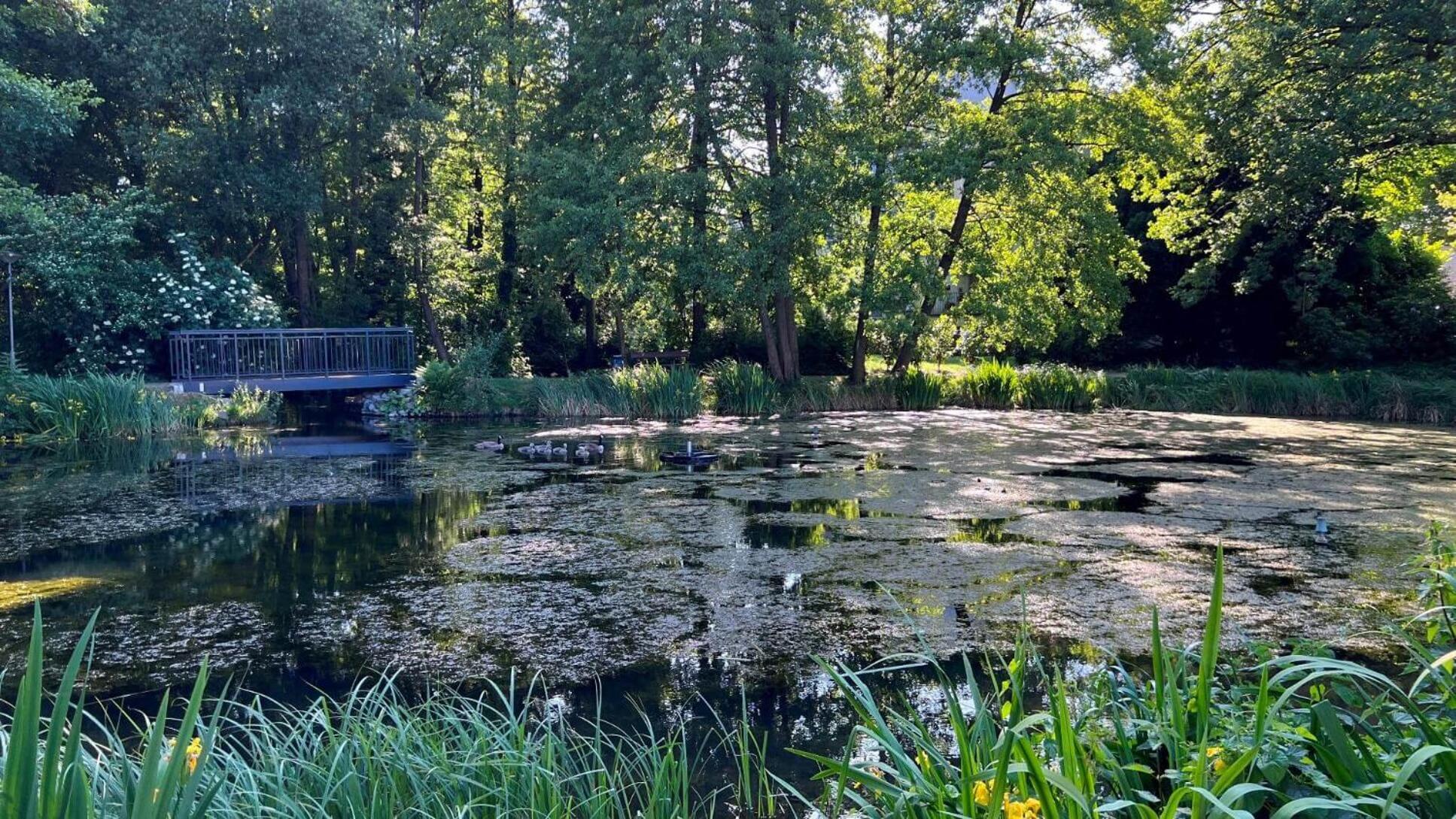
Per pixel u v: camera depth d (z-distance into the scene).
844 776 2.53
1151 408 19.23
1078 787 2.10
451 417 17.92
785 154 18.27
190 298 18.08
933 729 4.11
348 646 5.23
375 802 2.70
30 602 6.11
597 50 18.88
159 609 5.92
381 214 21.44
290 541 7.72
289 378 18.41
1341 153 17.58
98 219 17.42
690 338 25.44
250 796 2.66
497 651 5.16
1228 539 7.51
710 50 17.39
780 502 9.22
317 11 18.81
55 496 9.80
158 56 18.19
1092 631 5.31
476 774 3.02
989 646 5.11
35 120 16.44
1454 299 22.88
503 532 8.02
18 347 17.80
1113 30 18.69
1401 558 6.87
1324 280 21.39
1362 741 2.41
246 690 4.62
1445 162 19.08
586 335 25.42
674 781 3.32
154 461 12.38
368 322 22.88
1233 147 19.72
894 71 19.53
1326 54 17.27
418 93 21.55
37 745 1.61
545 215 19.72
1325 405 17.72
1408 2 16.19
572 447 13.55
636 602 6.01
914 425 16.14
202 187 19.03
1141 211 25.56
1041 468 11.23
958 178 18.16
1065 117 18.17
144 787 1.60
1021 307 19.25
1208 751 2.35
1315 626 5.33
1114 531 7.82
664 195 17.98
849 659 5.00
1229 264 24.00
